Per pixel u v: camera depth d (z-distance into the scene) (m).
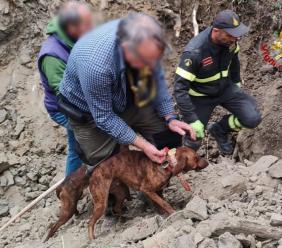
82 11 3.68
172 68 6.29
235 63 4.86
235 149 5.86
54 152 6.11
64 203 4.59
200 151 5.92
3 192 5.83
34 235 5.10
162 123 4.33
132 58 3.15
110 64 3.54
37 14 6.59
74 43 4.09
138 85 3.59
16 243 5.04
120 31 3.11
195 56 4.46
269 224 3.95
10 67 6.48
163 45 3.05
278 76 6.26
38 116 6.24
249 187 4.59
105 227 4.64
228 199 4.47
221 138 5.16
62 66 4.29
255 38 6.59
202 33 4.53
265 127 5.66
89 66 3.56
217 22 4.36
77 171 4.60
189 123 4.56
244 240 3.80
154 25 3.03
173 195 4.84
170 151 4.20
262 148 5.62
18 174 5.92
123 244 4.21
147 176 4.27
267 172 4.74
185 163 4.18
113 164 4.32
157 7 6.48
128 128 3.99
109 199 4.66
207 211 4.20
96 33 3.61
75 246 4.46
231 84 4.93
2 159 5.89
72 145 4.82
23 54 6.50
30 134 6.16
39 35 6.55
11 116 6.24
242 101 4.91
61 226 4.98
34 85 6.37
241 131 5.77
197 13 6.63
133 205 4.91
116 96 3.83
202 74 4.61
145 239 4.22
